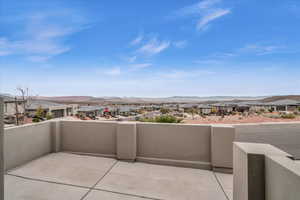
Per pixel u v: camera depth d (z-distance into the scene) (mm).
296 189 753
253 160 1112
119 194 1986
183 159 2889
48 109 39156
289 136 3178
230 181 2344
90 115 46344
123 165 2871
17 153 2701
